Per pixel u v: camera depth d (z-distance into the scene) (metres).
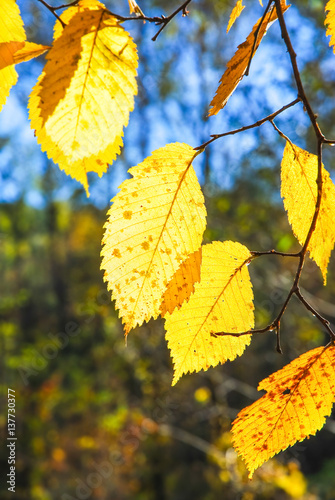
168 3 8.58
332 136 7.77
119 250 0.75
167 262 0.75
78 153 0.74
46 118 0.73
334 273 8.38
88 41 0.71
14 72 0.73
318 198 0.77
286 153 0.82
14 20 0.72
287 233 7.77
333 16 0.83
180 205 0.76
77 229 15.29
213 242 0.82
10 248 16.44
